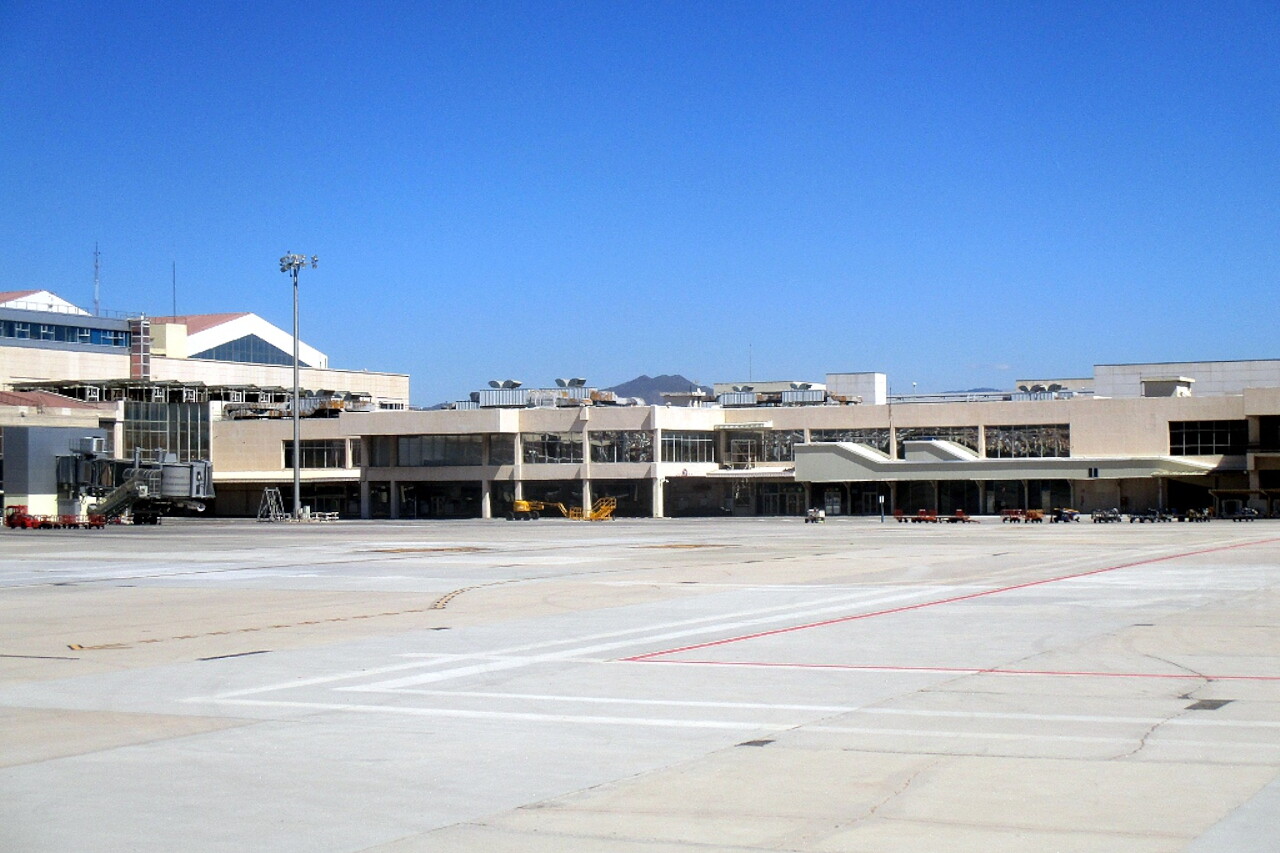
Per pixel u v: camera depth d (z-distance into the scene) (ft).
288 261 383.45
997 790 44.83
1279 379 421.59
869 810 42.65
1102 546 195.93
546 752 52.60
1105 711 59.00
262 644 89.04
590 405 435.12
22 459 354.54
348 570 163.63
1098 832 39.55
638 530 294.46
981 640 84.69
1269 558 161.68
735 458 428.56
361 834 41.04
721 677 71.10
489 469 420.36
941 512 378.12
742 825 41.19
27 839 40.98
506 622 99.81
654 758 51.16
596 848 39.06
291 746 54.44
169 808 44.45
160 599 125.39
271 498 421.59
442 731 57.26
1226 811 41.63
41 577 157.38
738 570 153.38
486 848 39.27
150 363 495.41
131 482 349.41
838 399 435.94
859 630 91.35
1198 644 80.69
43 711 63.67
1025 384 467.93
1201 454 360.89
